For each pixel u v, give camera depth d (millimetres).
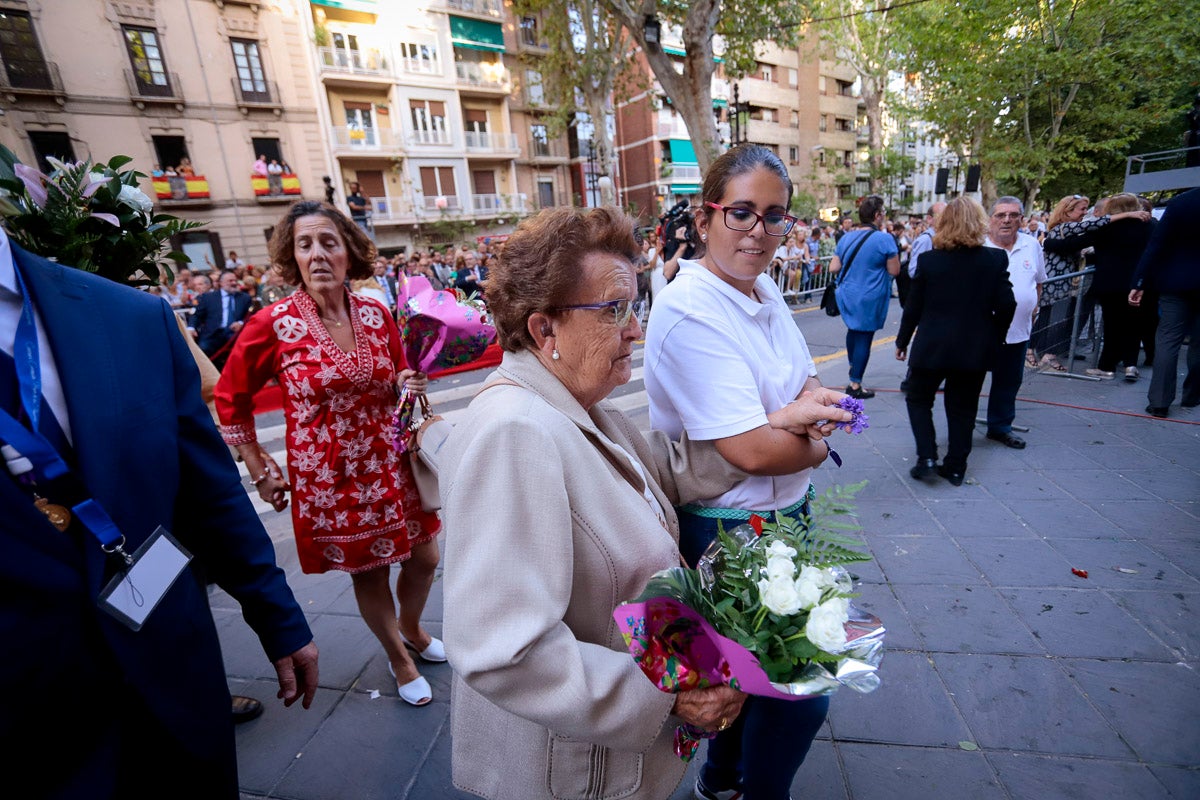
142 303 1085
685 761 1066
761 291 1482
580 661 817
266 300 9117
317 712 2092
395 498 1978
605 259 928
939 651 2197
